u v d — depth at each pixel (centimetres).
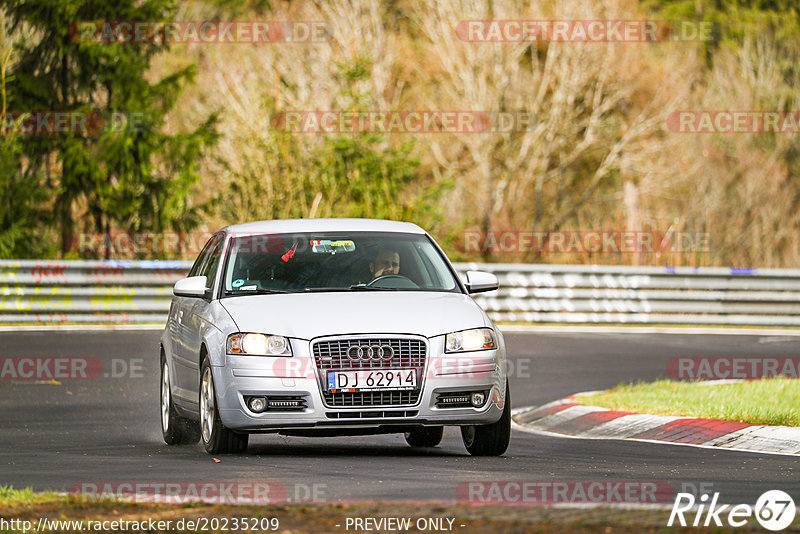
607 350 7388
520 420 4997
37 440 4103
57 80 11112
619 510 2434
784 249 15188
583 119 14575
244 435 3547
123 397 5378
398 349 3459
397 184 10956
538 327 8781
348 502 2539
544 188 14912
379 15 14312
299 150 10688
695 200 15150
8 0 10894
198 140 11100
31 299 8406
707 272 9269
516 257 13638
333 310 3528
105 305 8500
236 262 3838
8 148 10525
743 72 15450
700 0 16300
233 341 3488
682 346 7631
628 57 14200
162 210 11012
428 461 3428
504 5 14038
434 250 3959
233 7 15675
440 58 14225
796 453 3791
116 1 11038
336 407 3412
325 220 4088
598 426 4584
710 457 3675
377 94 13650
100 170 10875
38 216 11094
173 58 14025
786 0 16612
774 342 7919
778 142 15375
